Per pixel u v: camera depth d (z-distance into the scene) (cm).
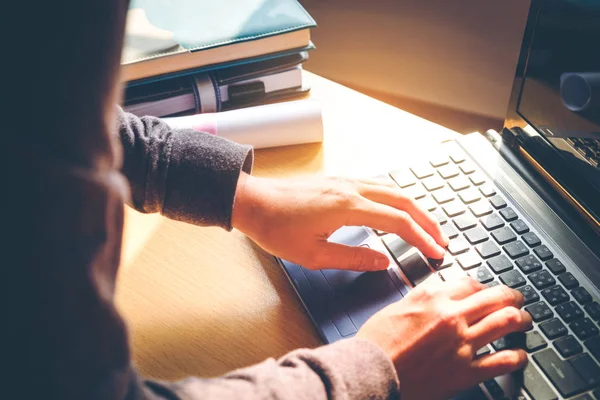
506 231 63
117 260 30
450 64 126
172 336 58
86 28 24
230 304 60
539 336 53
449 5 120
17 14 23
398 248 63
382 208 63
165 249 66
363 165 75
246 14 82
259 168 76
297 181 67
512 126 74
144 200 64
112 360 30
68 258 26
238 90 82
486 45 120
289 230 62
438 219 66
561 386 50
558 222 64
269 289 62
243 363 55
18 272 25
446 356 50
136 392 32
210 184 63
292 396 41
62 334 27
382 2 127
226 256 65
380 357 47
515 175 70
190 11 83
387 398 46
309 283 60
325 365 45
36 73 23
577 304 56
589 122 62
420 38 126
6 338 26
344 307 58
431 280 60
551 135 68
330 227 63
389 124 82
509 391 50
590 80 61
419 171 72
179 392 37
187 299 61
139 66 77
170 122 76
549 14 65
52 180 24
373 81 135
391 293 59
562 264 59
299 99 86
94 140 26
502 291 55
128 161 63
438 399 50
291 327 58
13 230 24
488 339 52
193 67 79
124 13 26
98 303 28
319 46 137
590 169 63
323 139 79
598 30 59
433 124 82
